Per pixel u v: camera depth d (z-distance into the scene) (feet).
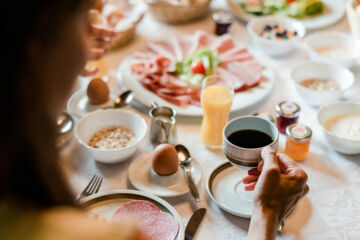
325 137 4.02
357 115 4.30
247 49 5.80
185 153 3.86
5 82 1.42
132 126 4.17
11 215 1.51
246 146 3.24
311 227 3.24
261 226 2.54
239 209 3.32
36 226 1.51
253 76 5.09
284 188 2.66
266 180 2.64
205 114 4.01
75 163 3.91
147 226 3.01
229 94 3.98
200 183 3.66
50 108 1.57
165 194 3.43
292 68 5.10
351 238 3.14
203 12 6.79
